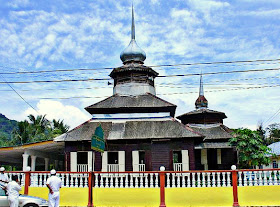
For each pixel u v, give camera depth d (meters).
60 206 20.86
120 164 26.58
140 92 31.97
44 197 21.22
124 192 20.81
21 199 16.98
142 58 34.38
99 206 20.72
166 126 27.62
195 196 20.28
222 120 38.41
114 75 33.44
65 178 21.80
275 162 50.22
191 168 26.14
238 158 32.12
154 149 26.69
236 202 19.95
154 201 20.42
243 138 30.25
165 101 29.67
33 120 60.09
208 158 33.72
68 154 27.30
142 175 20.97
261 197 20.08
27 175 21.56
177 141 26.75
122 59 34.66
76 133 27.70
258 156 29.73
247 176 20.44
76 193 21.05
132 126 28.05
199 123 36.56
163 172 20.62
